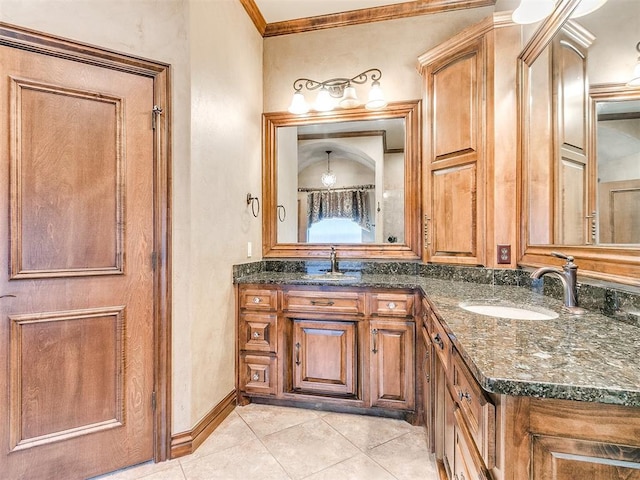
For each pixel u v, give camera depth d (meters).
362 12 2.46
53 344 1.46
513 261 1.84
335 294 2.06
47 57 1.45
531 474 0.65
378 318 2.00
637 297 1.00
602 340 0.88
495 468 0.70
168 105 1.66
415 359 1.95
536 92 1.70
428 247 2.23
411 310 1.95
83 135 1.52
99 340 1.55
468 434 0.90
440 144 2.14
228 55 2.09
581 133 1.33
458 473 1.04
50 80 1.45
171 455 1.64
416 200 2.42
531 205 1.74
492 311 1.42
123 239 1.58
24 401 1.42
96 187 1.54
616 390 0.60
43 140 1.45
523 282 1.78
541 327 1.01
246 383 2.17
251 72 2.45
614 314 1.10
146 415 1.62
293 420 2.01
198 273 1.77
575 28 1.37
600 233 1.21
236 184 2.21
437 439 1.46
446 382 1.23
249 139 2.42
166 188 1.65
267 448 1.73
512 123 1.84
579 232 1.34
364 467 1.58
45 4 1.44
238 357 2.18
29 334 1.43
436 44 2.39
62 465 1.47
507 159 1.85
